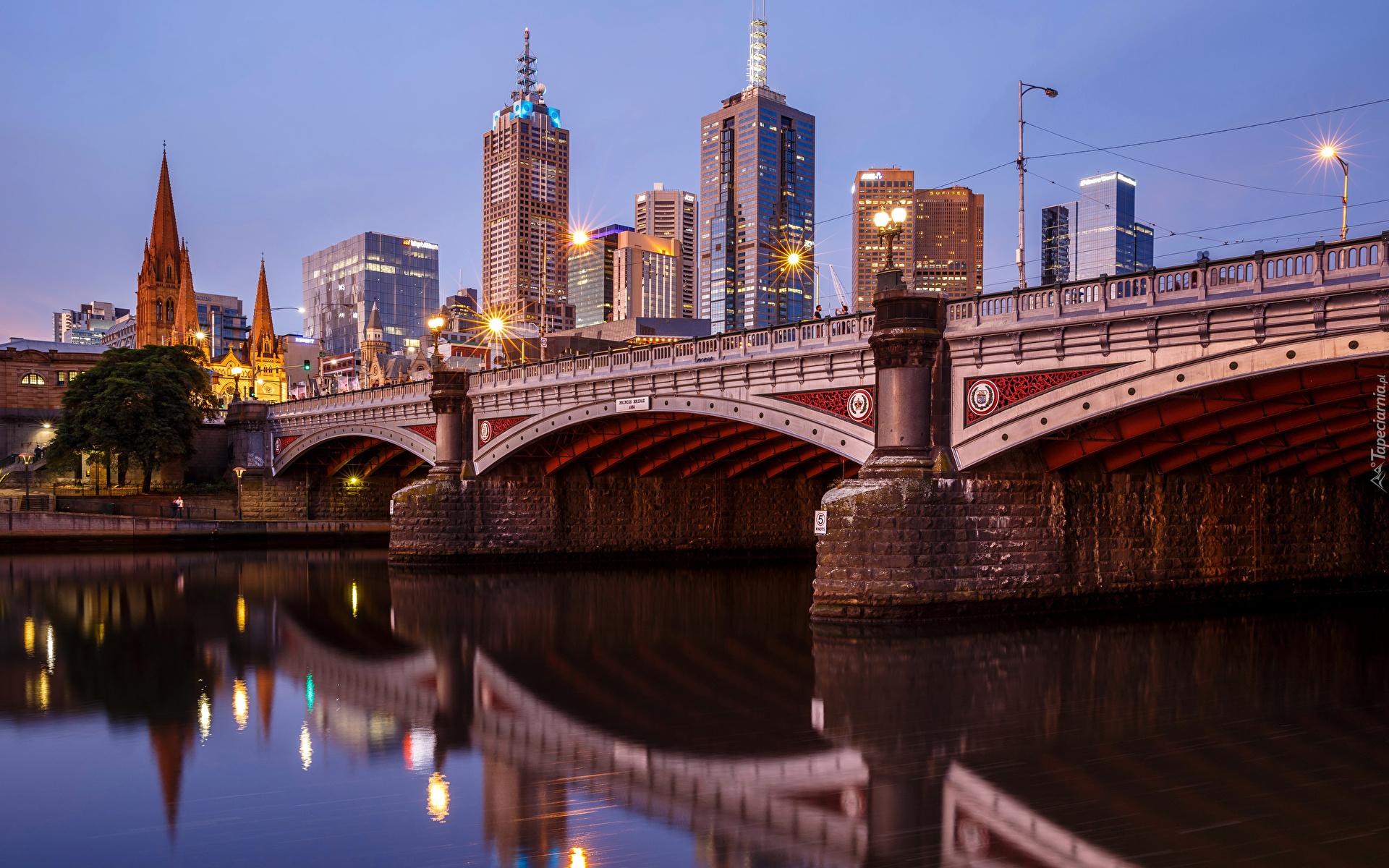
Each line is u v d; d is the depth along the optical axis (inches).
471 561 2199.8
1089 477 1354.6
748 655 1122.0
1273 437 1368.1
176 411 3316.9
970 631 1195.9
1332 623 1305.4
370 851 544.7
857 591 1227.9
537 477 2282.2
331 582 1957.4
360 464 3535.9
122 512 3102.9
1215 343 1048.2
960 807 612.1
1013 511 1288.1
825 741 759.1
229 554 2778.1
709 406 1636.3
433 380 2285.9
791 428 1481.3
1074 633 1205.7
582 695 934.4
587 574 2095.2
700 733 790.5
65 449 3289.9
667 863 526.9
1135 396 1109.7
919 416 1269.7
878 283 1325.0
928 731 787.4
